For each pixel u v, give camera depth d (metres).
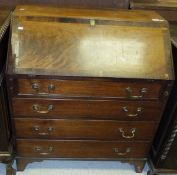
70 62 1.31
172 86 1.42
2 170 1.72
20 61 1.28
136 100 1.43
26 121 1.48
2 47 1.33
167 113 1.54
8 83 1.31
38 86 1.34
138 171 1.78
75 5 1.71
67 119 1.49
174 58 1.42
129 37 1.37
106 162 1.85
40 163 1.79
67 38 1.34
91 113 1.48
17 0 1.67
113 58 1.34
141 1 1.74
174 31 1.57
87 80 1.33
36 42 1.31
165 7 1.71
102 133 1.57
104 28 1.37
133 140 1.61
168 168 1.69
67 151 1.65
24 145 1.59
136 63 1.34
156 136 1.70
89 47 1.34
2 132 1.48
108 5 1.72
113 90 1.38
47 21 1.35
